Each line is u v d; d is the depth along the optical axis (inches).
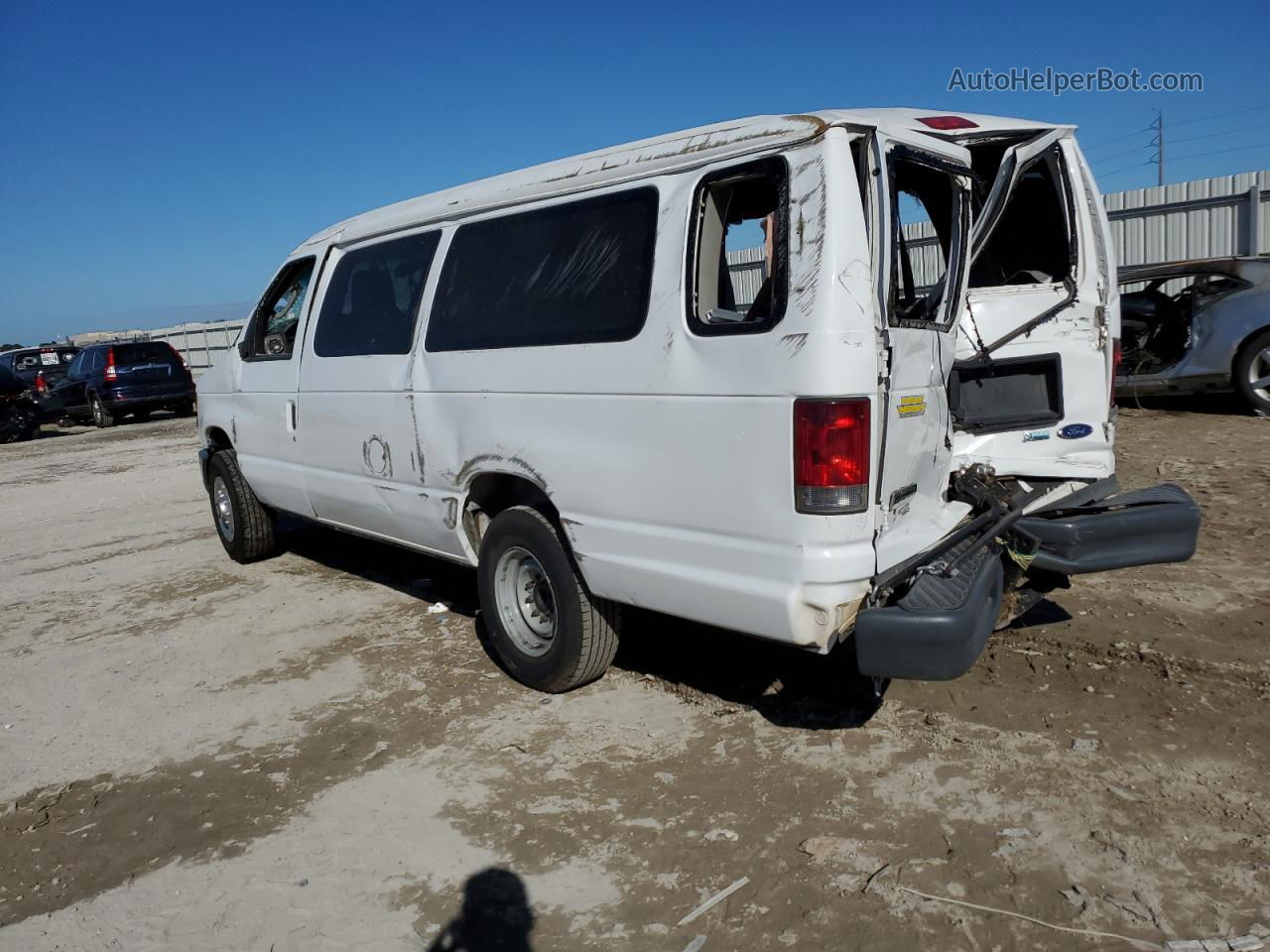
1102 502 163.8
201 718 178.4
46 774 161.9
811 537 126.0
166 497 416.8
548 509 167.9
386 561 275.9
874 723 153.4
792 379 124.6
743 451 130.6
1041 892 111.8
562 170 162.6
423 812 139.9
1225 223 546.3
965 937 106.0
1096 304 187.3
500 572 175.9
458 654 198.1
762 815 131.3
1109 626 182.1
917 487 146.0
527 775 147.3
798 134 127.6
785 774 141.0
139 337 1328.7
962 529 148.6
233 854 133.9
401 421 190.4
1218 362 359.6
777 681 171.6
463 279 177.8
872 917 110.0
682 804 135.7
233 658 207.0
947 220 182.1
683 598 141.0
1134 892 110.7
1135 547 149.4
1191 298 369.1
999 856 118.6
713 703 165.2
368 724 169.8
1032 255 206.2
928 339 146.4
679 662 183.5
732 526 133.5
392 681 187.0
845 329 123.1
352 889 123.9
